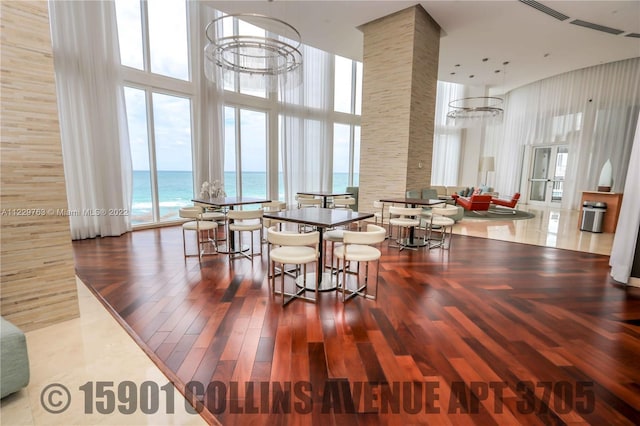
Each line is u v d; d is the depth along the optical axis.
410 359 1.91
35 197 2.19
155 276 3.38
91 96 4.89
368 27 6.15
